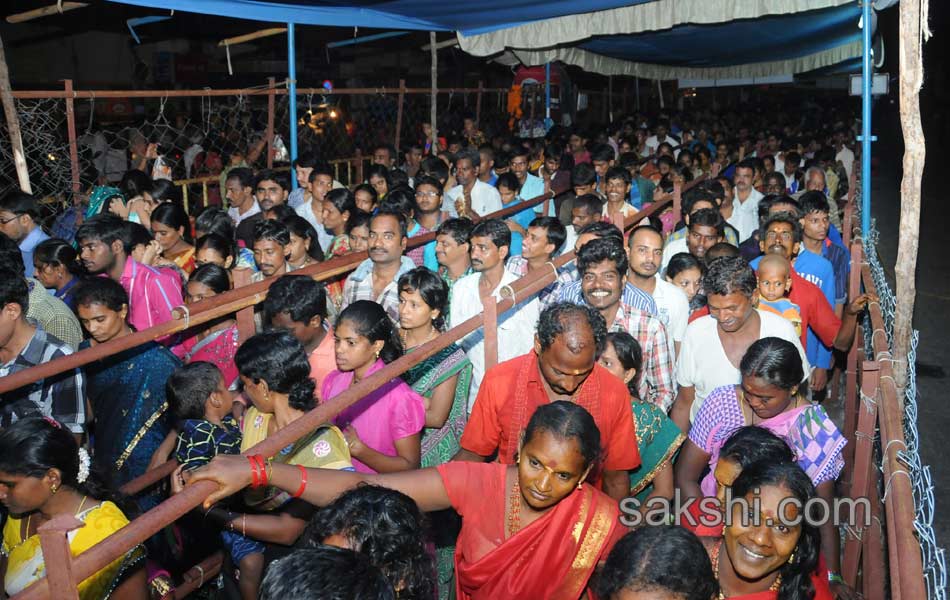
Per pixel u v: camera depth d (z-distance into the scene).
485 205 8.18
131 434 3.68
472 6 7.23
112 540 1.72
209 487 2.00
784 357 2.95
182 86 12.24
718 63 15.96
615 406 2.91
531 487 2.18
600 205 6.04
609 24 7.78
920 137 3.78
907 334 3.91
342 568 1.55
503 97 16.34
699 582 1.80
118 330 3.69
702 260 5.21
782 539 2.05
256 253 4.91
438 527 3.35
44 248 4.56
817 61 15.56
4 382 2.64
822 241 5.79
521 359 2.98
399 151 11.14
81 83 11.35
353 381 3.37
